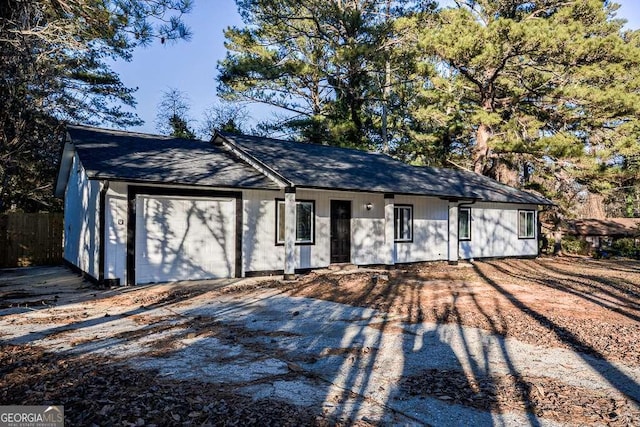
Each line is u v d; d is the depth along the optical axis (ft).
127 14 26.94
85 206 39.93
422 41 57.00
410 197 50.93
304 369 15.20
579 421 11.20
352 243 46.75
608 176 62.54
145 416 11.19
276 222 41.83
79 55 44.62
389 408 11.97
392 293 31.71
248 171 41.63
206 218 38.47
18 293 31.55
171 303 27.68
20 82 37.06
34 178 64.54
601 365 15.67
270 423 10.94
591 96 57.98
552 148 60.39
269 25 77.61
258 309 25.91
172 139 47.39
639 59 54.85
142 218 35.35
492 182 66.44
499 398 12.67
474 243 57.77
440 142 81.25
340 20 70.28
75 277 40.88
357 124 81.41
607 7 84.64
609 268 51.26
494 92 68.13
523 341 18.86
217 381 13.94
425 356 16.76
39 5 27.09
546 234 86.69
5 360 15.84
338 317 23.79
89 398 12.31
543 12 72.28
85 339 18.95
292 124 78.74
